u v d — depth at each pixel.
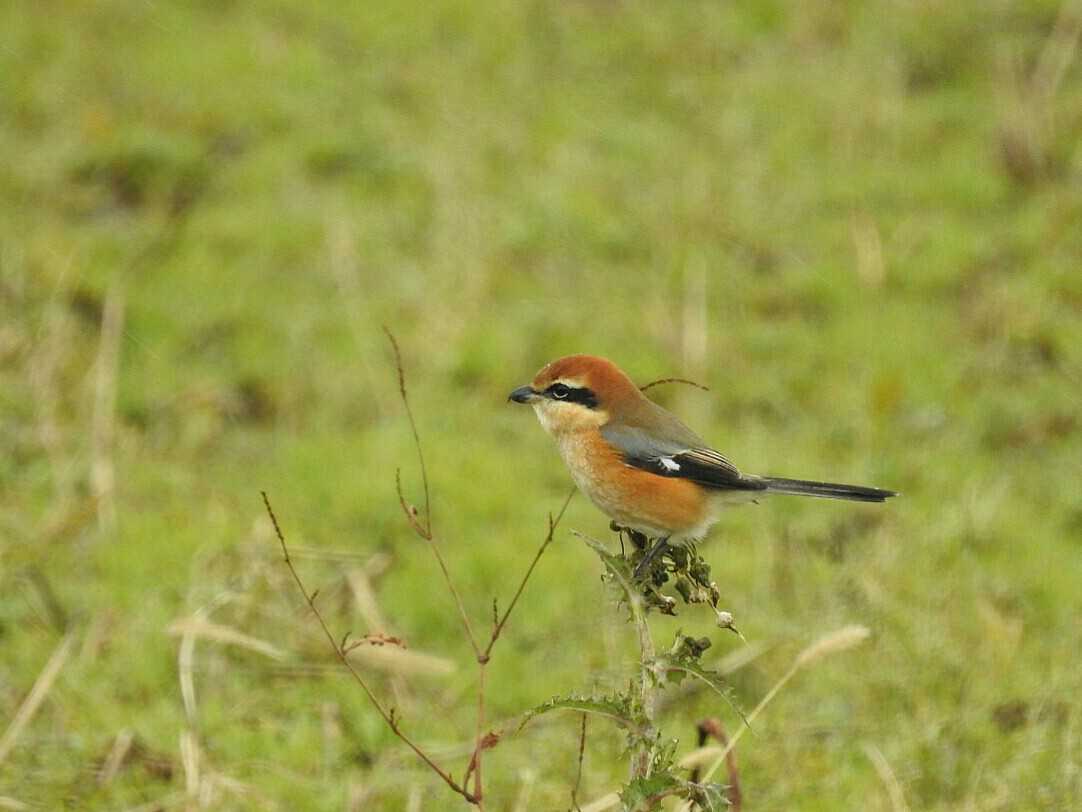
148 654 10.30
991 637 10.59
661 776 6.47
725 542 11.84
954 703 10.07
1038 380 13.80
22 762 9.42
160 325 13.97
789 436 13.10
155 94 17.11
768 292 14.84
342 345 13.87
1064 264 15.14
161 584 11.06
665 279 14.91
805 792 9.35
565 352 13.94
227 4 19.11
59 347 13.47
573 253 15.23
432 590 11.09
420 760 9.60
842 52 18.39
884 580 11.16
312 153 16.36
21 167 15.86
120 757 9.44
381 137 16.66
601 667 10.43
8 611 10.71
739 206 15.97
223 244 15.14
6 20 18.12
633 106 17.69
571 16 19.06
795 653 10.50
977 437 13.17
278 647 10.46
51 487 12.13
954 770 9.47
